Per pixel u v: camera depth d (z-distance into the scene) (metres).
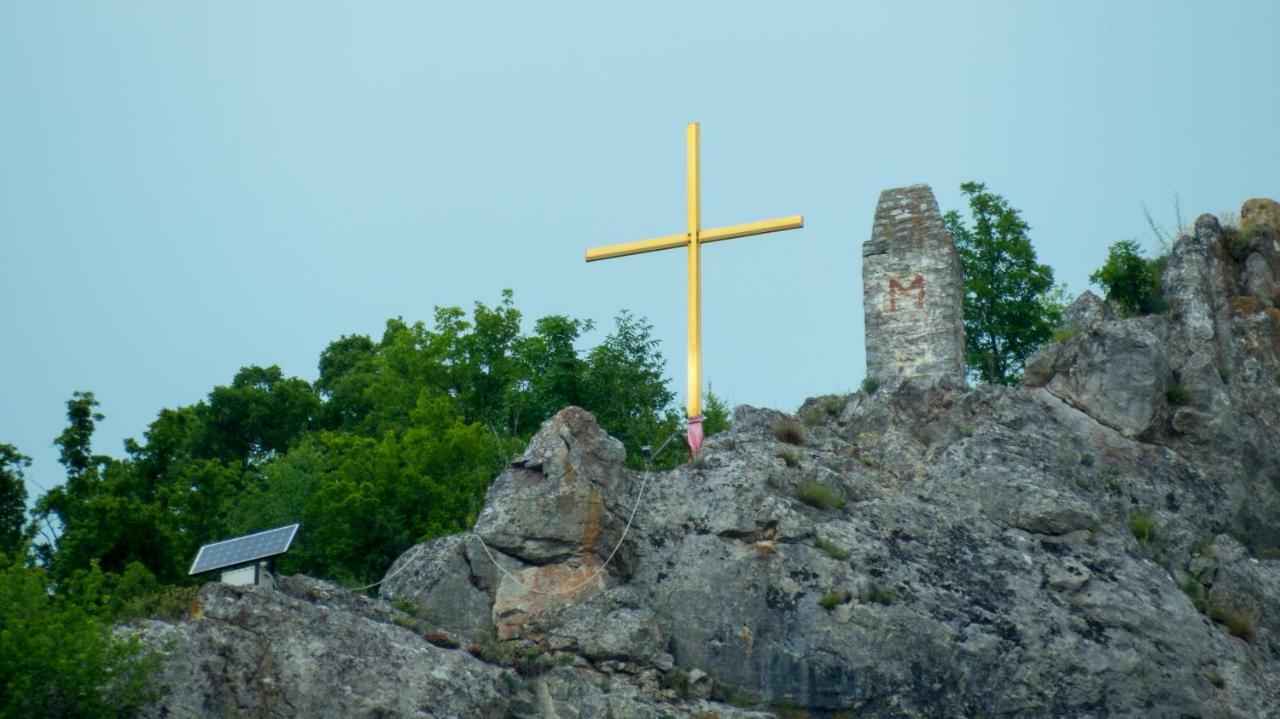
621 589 47.22
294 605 43.62
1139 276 60.53
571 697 44.34
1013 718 45.75
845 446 54.31
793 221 55.50
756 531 48.25
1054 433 54.34
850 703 45.69
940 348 57.56
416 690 42.69
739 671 46.28
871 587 47.12
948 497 51.56
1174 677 46.75
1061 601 48.03
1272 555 54.41
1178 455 55.16
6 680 38.38
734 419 55.47
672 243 56.38
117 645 39.84
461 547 48.31
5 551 54.41
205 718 41.00
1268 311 59.31
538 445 49.50
